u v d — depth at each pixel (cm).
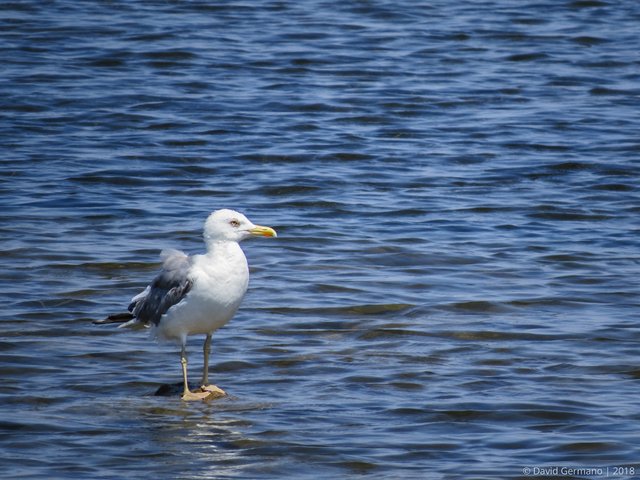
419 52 3359
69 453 1037
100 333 1395
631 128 2631
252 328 1418
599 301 1541
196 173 2248
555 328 1424
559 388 1216
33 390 1204
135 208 1995
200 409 1152
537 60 3291
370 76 3091
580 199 2102
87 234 1831
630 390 1212
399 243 1816
